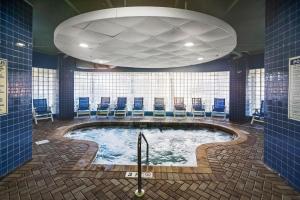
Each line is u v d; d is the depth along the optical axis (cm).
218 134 607
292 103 241
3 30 259
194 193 221
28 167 288
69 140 443
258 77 729
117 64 730
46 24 418
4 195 212
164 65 750
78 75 859
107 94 907
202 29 324
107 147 489
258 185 239
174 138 566
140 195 211
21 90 298
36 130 551
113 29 322
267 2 298
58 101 751
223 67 793
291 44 242
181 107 815
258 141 445
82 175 262
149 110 901
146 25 303
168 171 277
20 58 294
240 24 411
